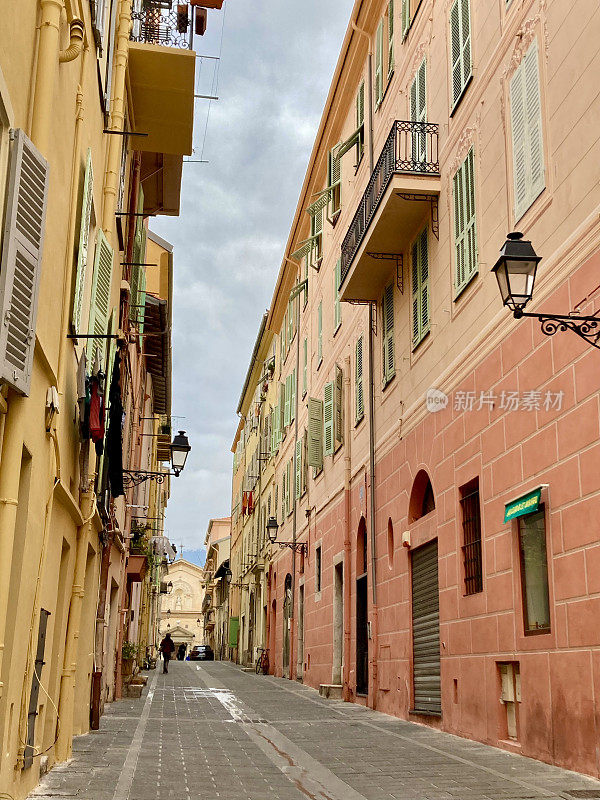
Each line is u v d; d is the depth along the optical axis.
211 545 76.06
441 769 9.57
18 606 6.57
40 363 7.13
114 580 19.88
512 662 10.88
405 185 14.80
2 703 6.19
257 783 8.70
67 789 7.80
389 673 16.91
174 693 22.44
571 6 9.95
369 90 20.62
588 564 9.01
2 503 5.94
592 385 9.09
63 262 8.32
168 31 15.14
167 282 29.22
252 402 50.31
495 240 12.11
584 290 9.37
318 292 28.12
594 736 8.73
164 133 16.91
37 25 6.75
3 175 5.62
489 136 12.57
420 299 15.73
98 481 11.98
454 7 14.41
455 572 13.12
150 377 33.16
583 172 9.48
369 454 19.58
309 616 27.44
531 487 10.47
